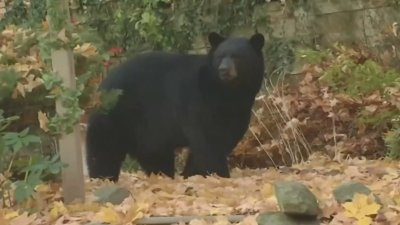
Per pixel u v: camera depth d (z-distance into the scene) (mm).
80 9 20438
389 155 13125
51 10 8836
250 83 11758
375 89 14578
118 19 19406
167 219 7953
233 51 11492
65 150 9047
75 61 9656
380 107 13984
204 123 11734
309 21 17516
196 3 18625
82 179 9109
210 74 11703
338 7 17203
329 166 12320
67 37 8875
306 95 15102
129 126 12156
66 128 8844
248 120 12148
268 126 15352
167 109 11922
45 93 9359
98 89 9992
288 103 15141
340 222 7523
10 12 20594
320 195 8523
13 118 8688
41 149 9680
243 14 18156
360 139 14188
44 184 9391
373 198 7852
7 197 8914
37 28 9797
